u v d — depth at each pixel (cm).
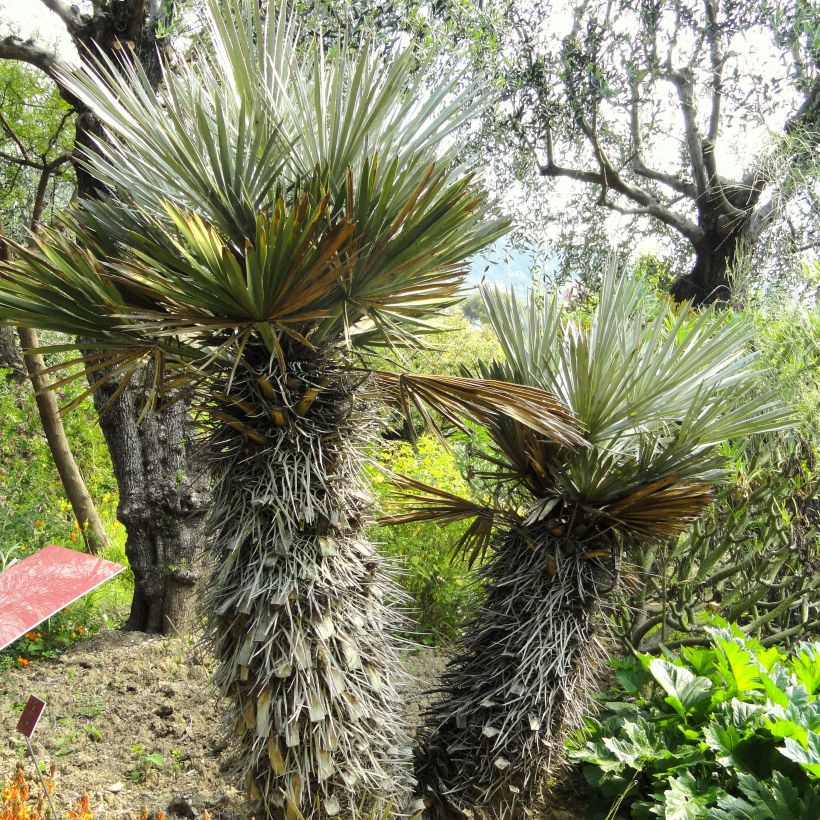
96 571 219
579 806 304
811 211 572
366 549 214
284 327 184
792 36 590
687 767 279
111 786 287
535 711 245
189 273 171
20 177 766
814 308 401
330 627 200
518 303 281
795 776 262
